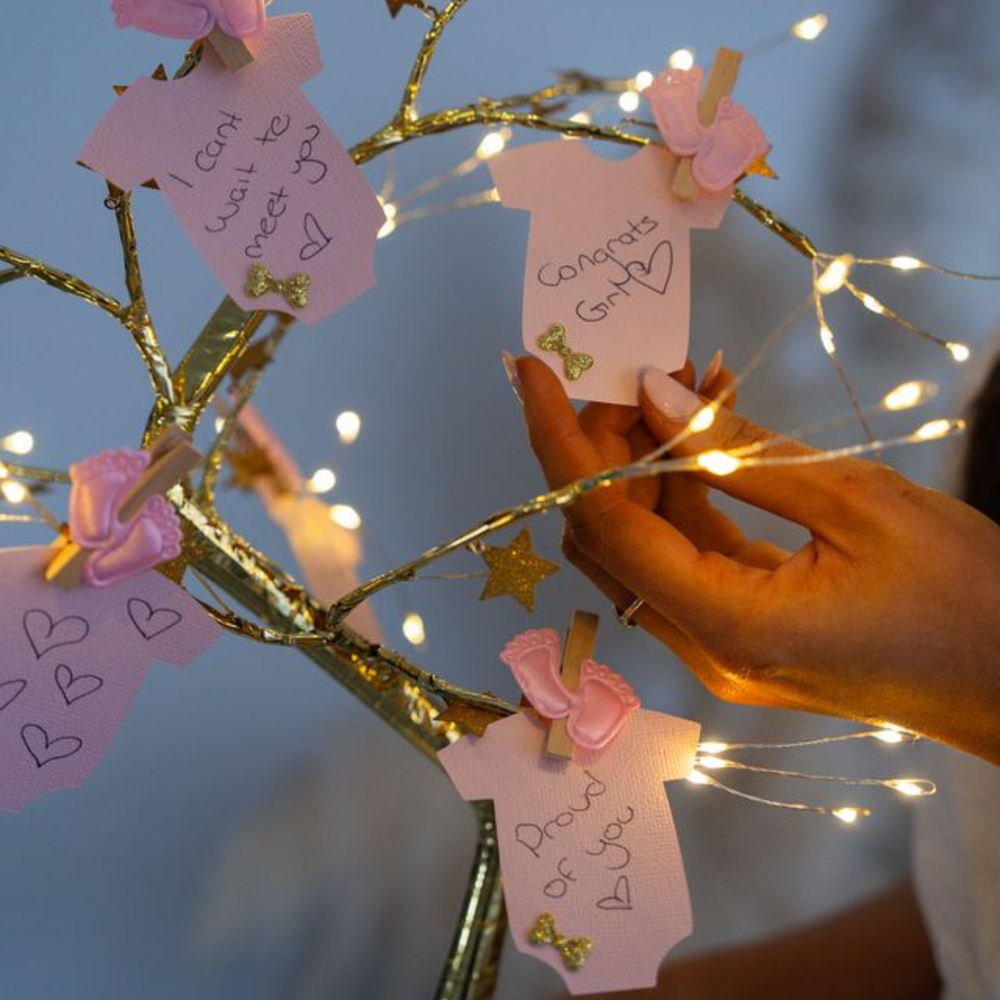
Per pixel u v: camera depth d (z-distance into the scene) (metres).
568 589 1.01
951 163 1.05
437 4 0.97
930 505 0.59
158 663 0.95
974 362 0.77
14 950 0.91
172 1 0.56
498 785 0.58
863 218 1.05
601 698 0.58
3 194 0.92
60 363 0.93
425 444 0.99
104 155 0.56
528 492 1.01
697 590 0.59
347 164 0.57
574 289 0.59
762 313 1.03
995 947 0.77
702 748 0.60
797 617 0.59
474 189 0.99
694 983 0.85
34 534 0.91
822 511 0.59
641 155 0.60
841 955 0.86
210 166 0.57
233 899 0.95
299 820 0.97
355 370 0.97
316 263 0.57
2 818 0.92
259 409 0.95
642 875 0.58
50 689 0.56
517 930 0.58
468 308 0.99
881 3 1.04
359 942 0.97
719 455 0.55
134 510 0.55
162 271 0.94
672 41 1.02
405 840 0.98
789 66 1.03
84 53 0.93
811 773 1.04
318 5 0.95
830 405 1.05
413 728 0.63
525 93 0.99
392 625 0.98
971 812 0.77
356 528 0.73
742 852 1.03
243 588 0.62
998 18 1.05
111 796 0.94
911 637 0.59
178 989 0.94
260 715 0.97
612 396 0.59
